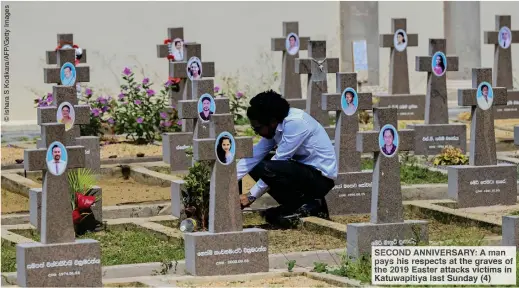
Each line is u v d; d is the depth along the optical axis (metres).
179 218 13.12
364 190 13.61
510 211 13.94
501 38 20.59
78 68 15.55
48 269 10.28
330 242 12.17
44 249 10.27
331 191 13.48
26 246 10.27
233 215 11.00
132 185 15.48
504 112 20.86
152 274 11.04
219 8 22.92
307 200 13.15
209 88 14.29
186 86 16.78
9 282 10.59
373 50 23.70
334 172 13.02
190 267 10.98
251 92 22.92
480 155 14.20
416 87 24.44
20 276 10.34
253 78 23.08
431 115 17.30
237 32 23.02
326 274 10.88
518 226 11.65
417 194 14.43
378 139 11.54
